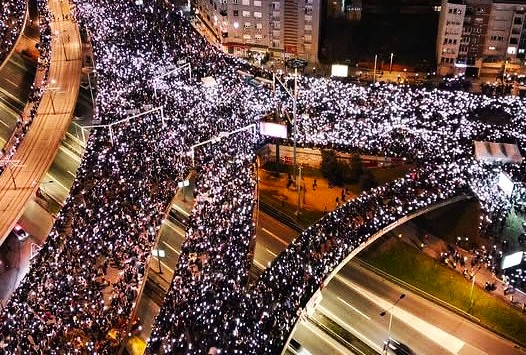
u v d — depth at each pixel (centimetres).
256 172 6681
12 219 6081
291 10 9875
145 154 6781
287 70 9956
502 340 5459
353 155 7538
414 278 6134
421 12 11438
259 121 7550
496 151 7081
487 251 6316
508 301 5791
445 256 6316
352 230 5766
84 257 5456
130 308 5009
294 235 6719
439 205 6394
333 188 7438
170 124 7306
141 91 8000
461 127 7644
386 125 7788
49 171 7944
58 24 10431
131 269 5347
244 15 10200
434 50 10356
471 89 9244
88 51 10231
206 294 4853
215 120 7469
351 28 11075
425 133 7638
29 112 8325
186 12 11588
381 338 5462
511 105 8038
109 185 6334
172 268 6250
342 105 8144
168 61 8812
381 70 9881
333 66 9525
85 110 9181
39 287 5188
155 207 6034
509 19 9181
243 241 5384
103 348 4659
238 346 4428
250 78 8919
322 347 5331
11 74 10125
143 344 5356
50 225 6994
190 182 7338
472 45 9500
